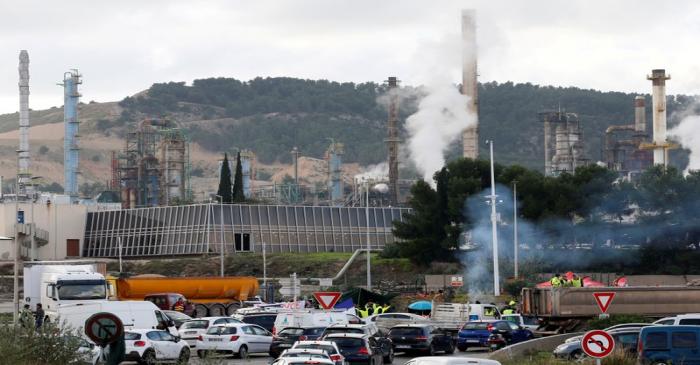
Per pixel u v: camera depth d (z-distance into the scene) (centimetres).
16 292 13962
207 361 8188
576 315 13588
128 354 10038
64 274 14112
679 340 8469
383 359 10750
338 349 8956
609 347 7119
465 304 15600
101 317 5728
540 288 13812
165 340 10319
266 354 12162
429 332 12088
